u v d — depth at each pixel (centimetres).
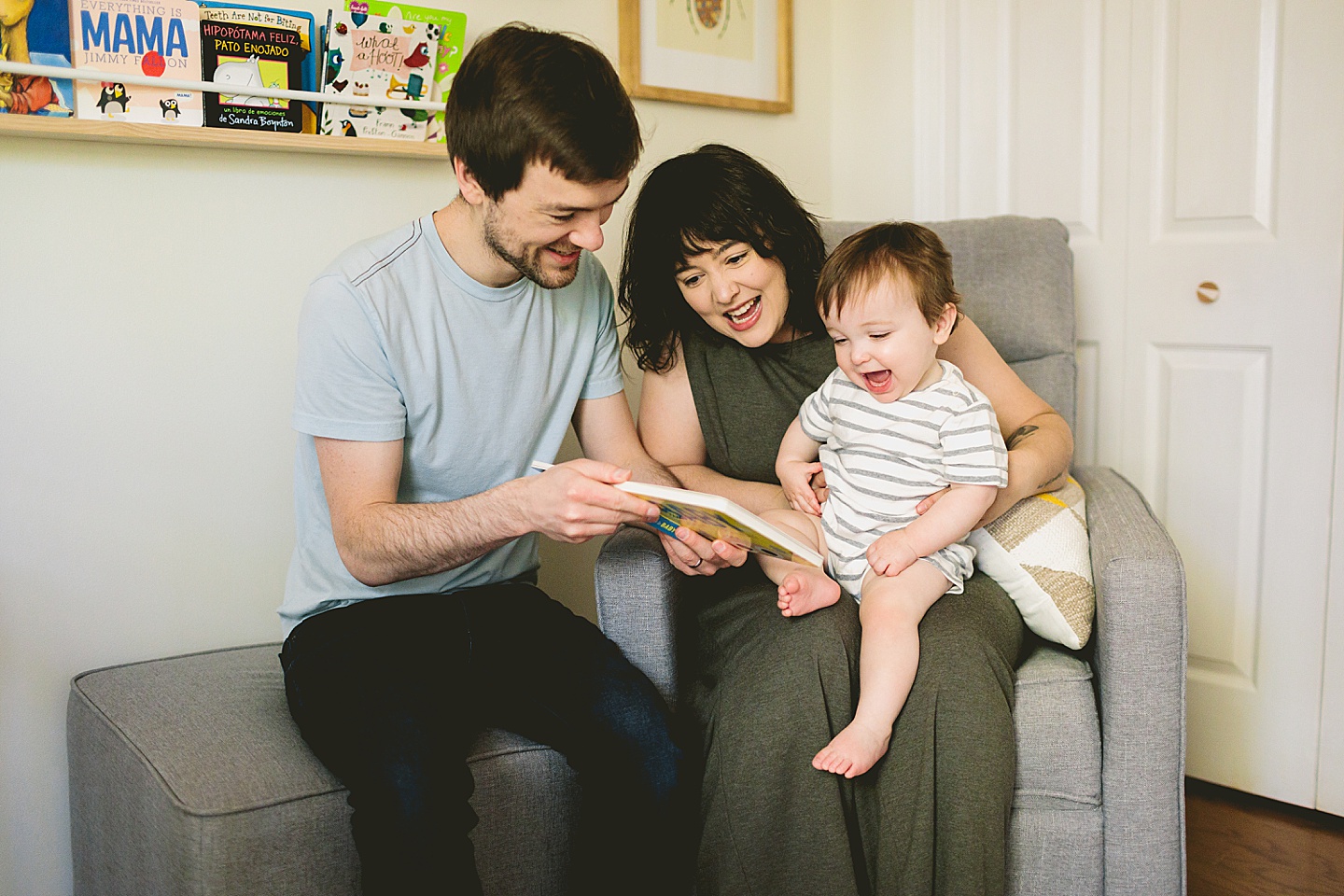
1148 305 216
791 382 166
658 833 128
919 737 125
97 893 138
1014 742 131
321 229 172
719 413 167
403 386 134
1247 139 199
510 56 120
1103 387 225
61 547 154
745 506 160
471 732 130
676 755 129
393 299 132
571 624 145
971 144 241
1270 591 203
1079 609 143
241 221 164
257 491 170
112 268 154
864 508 147
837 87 261
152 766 118
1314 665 198
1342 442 191
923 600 136
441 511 127
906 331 141
